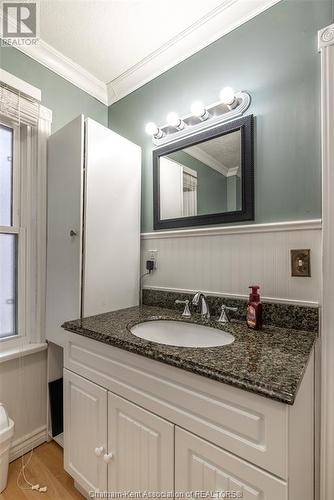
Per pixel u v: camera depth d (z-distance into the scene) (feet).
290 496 2.05
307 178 3.63
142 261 5.64
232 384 2.23
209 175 4.59
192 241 4.81
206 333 3.98
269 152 3.94
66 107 5.60
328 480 3.11
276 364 2.46
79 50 5.16
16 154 5.08
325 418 3.16
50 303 5.00
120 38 4.88
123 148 5.13
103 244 4.71
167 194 5.21
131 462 3.10
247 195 4.10
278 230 3.82
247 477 2.20
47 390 5.20
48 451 4.91
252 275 4.07
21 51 4.85
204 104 4.72
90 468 3.63
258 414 2.16
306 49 3.66
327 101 3.26
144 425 2.97
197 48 4.82
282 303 3.77
